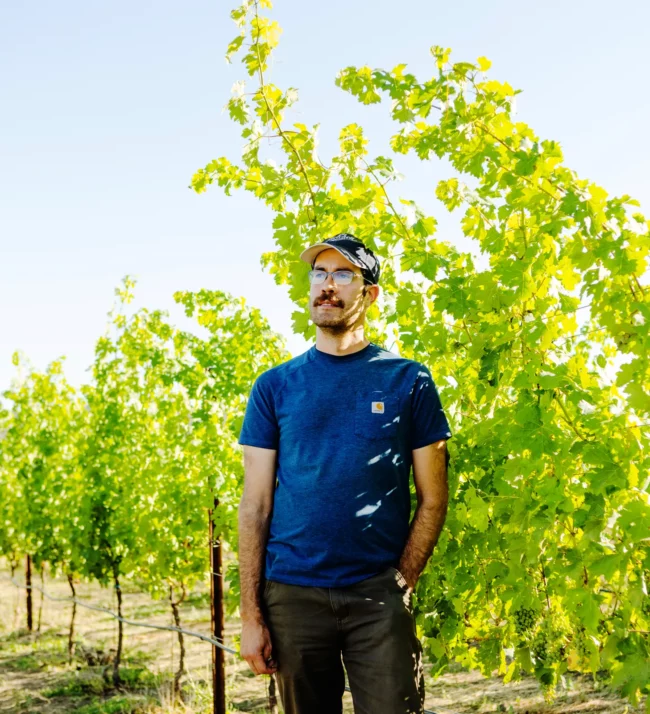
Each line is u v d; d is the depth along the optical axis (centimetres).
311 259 215
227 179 280
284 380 210
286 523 196
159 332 561
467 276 236
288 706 197
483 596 250
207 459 481
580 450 203
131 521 654
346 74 253
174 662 691
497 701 480
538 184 220
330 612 188
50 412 893
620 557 191
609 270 198
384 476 192
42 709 571
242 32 258
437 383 253
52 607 1009
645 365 194
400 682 182
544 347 214
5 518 956
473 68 235
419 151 253
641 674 193
